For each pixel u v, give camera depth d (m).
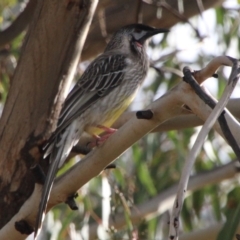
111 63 10.23
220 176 12.94
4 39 11.79
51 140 8.20
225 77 13.66
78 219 12.34
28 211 7.50
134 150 12.78
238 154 5.52
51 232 12.62
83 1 8.17
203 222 14.29
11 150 8.32
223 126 5.65
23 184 8.34
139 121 6.80
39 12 8.29
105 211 11.48
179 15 11.90
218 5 13.84
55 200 7.49
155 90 14.65
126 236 12.34
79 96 9.50
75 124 9.15
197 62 14.87
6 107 8.41
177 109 6.70
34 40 8.27
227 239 6.54
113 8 13.33
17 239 7.61
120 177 11.66
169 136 13.16
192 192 13.66
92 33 13.05
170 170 14.05
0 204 8.35
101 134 9.88
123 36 11.16
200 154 13.65
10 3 12.58
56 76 8.29
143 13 13.28
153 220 13.07
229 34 14.64
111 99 9.88
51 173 7.53
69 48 8.26
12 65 12.99
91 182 12.05
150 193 13.17
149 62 11.62
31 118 8.30
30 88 8.30
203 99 6.26
